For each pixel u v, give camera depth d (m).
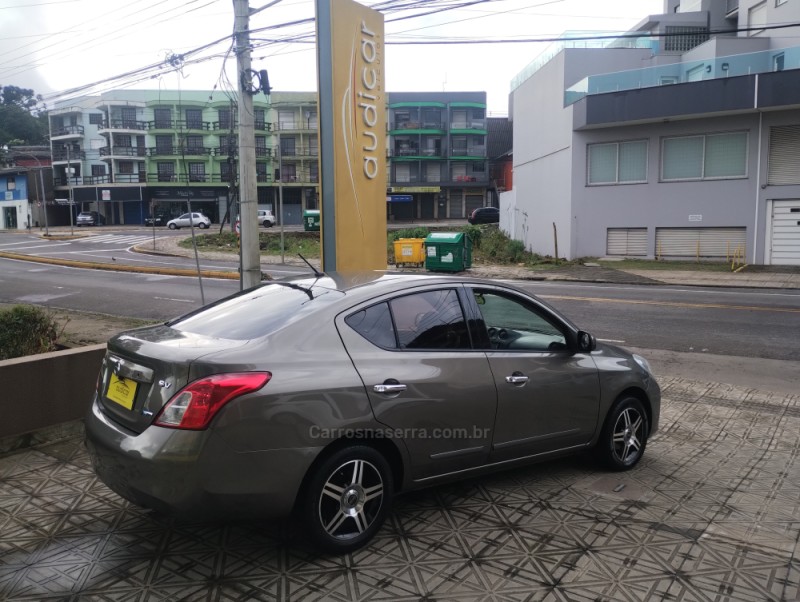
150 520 4.10
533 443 4.50
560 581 3.45
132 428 3.49
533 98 32.91
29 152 68.38
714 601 3.28
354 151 10.05
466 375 4.10
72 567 3.55
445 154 70.12
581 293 17.91
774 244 24.86
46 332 6.81
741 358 9.79
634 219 27.14
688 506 4.42
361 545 3.74
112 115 64.50
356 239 10.14
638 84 26.34
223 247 35.28
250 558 3.65
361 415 3.62
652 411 5.28
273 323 3.75
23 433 5.32
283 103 66.81
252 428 3.30
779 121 24.22
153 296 16.95
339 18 9.67
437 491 4.63
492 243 33.94
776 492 4.70
